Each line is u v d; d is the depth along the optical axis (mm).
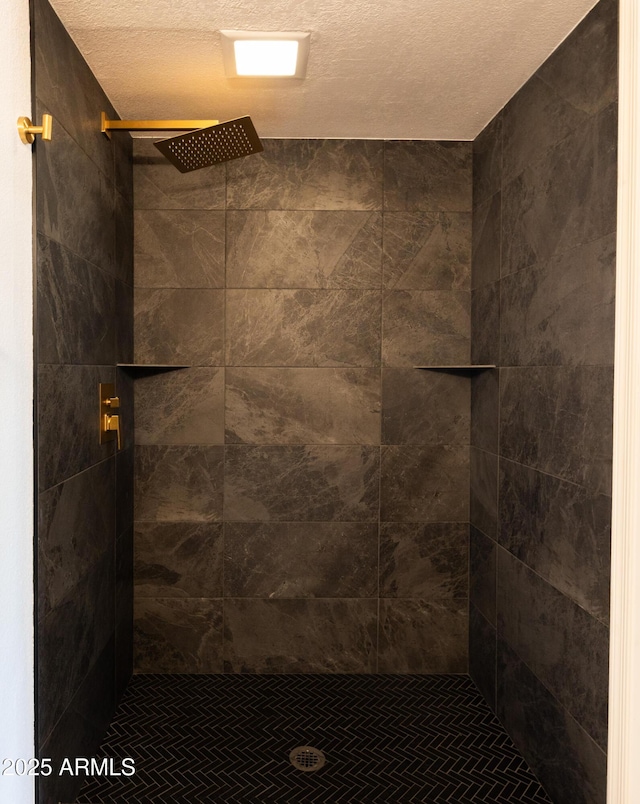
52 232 1395
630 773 1235
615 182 1291
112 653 1968
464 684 2232
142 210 2234
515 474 1857
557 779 1555
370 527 2287
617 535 1260
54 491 1415
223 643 2285
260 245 2252
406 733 1900
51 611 1401
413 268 2279
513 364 1875
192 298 2250
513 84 1817
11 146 1167
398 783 1656
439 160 2279
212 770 1707
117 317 2010
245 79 1793
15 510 1195
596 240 1372
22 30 1223
